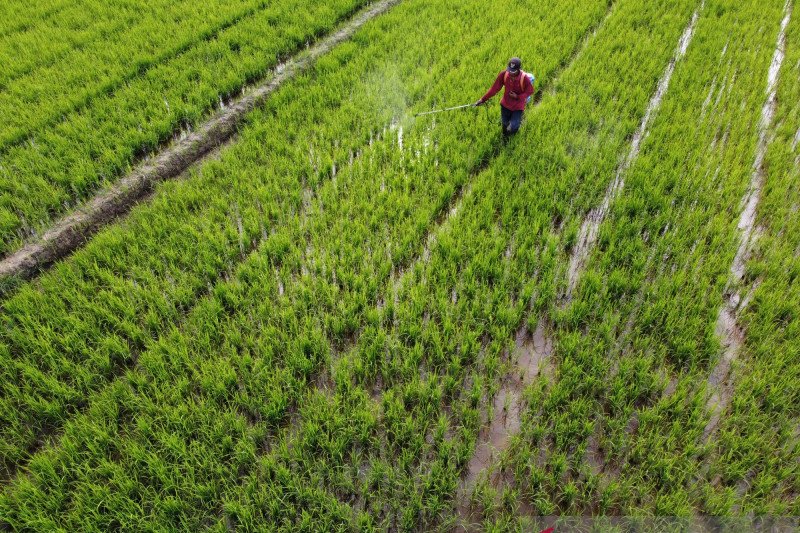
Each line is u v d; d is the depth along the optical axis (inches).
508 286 161.8
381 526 110.7
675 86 253.0
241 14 327.3
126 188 200.1
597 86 256.5
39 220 186.7
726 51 291.7
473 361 143.2
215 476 118.0
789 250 166.9
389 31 317.7
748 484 115.4
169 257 170.1
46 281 162.1
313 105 249.9
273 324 152.9
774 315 147.3
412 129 231.6
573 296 161.6
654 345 144.3
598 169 204.1
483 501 114.0
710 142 221.0
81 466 117.4
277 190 197.0
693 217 179.9
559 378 138.3
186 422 125.0
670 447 118.4
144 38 299.0
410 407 134.3
